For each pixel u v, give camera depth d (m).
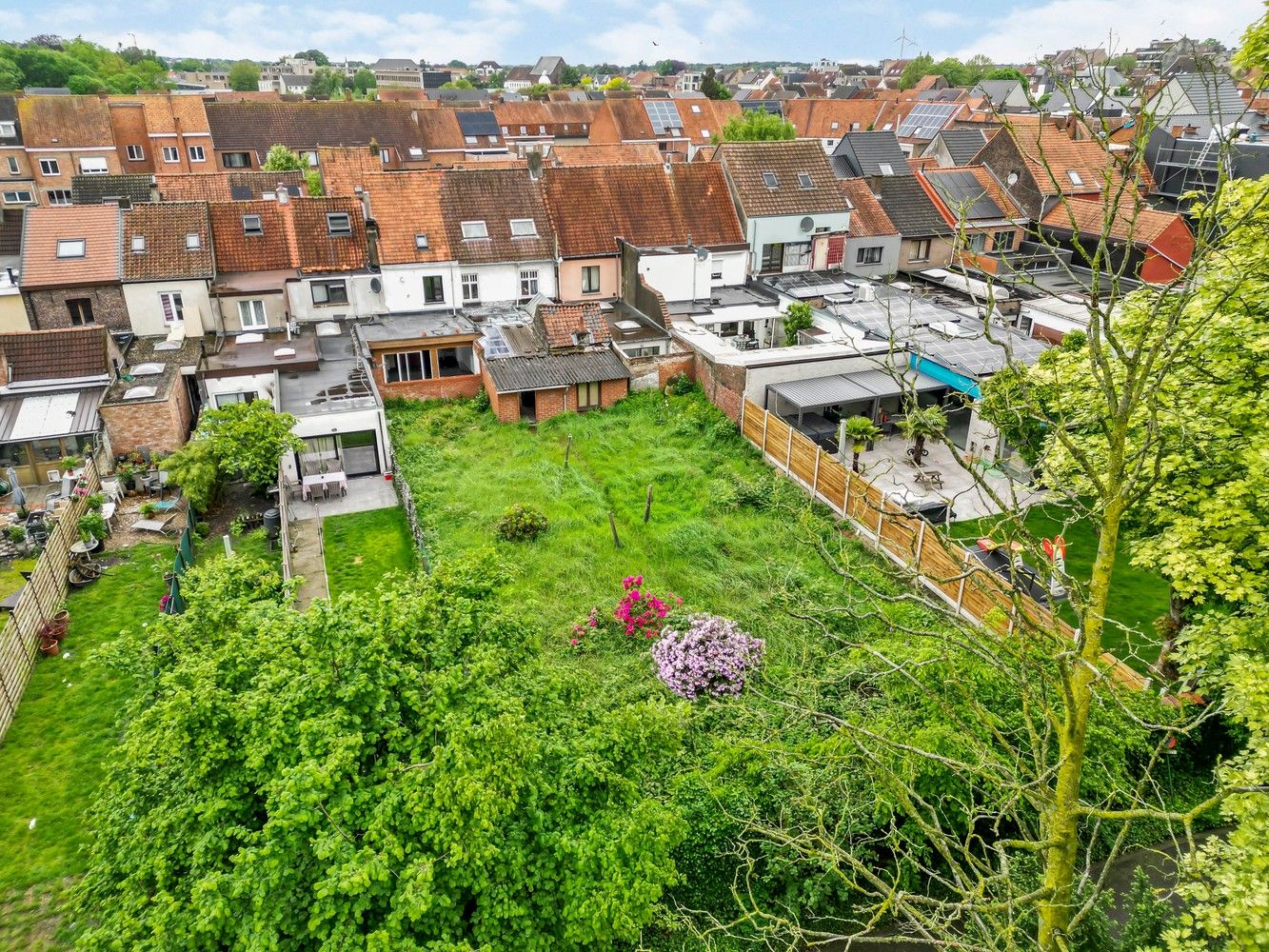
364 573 24.39
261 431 26.34
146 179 48.75
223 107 75.81
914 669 14.92
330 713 10.76
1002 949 9.77
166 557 24.83
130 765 11.48
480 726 10.49
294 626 12.13
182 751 10.48
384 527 26.97
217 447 26.14
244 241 39.03
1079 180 49.84
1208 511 14.96
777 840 13.60
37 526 25.02
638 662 19.78
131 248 36.19
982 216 49.09
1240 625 13.81
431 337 36.28
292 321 37.22
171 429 29.94
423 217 40.16
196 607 13.30
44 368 30.05
